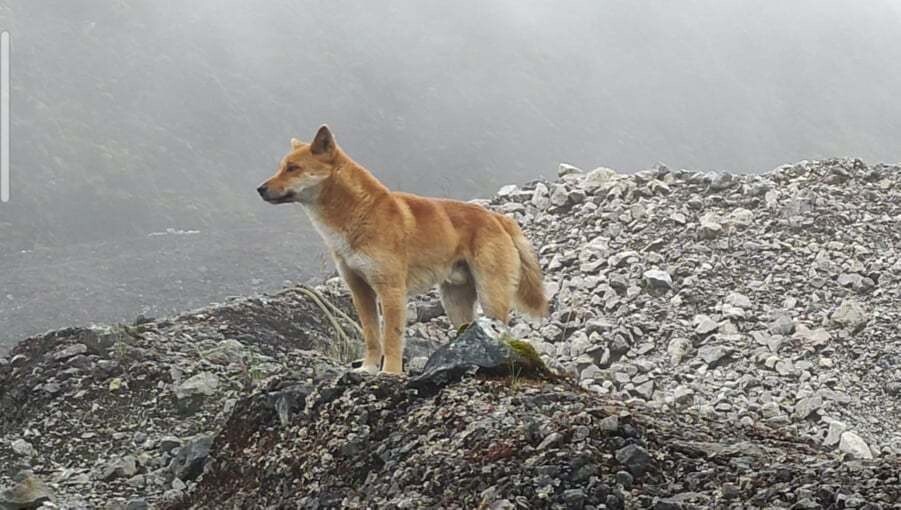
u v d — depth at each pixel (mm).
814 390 6465
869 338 6746
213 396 5910
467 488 4762
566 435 4836
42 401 5934
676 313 7012
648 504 4637
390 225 5652
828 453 5172
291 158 5633
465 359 5250
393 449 4996
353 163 5684
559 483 4691
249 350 6340
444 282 5945
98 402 5906
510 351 5281
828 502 4590
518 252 6012
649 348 6801
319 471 5039
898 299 7000
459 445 4914
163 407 5887
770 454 4934
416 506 4758
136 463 5559
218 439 5352
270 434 5246
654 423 5074
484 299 5863
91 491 5453
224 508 5133
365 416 5129
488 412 5020
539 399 5078
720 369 6637
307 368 6082
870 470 4738
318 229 5688
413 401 5168
